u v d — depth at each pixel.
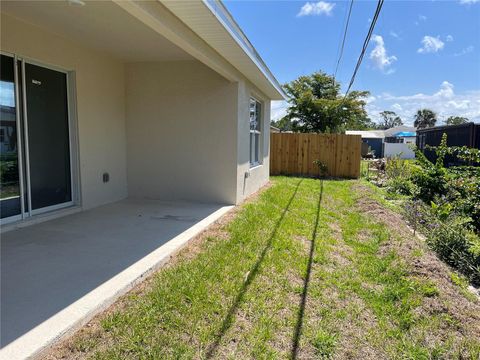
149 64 6.57
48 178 5.11
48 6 3.92
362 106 27.41
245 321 2.51
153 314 2.48
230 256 3.68
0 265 3.26
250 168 7.79
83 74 5.57
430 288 3.07
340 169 12.15
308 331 2.44
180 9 3.42
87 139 5.73
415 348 2.30
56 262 3.36
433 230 4.57
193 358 2.07
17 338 2.08
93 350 2.09
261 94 8.55
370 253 4.10
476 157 6.05
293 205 6.58
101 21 4.39
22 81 4.57
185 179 6.64
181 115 6.55
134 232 4.46
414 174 7.61
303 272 3.42
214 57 4.98
